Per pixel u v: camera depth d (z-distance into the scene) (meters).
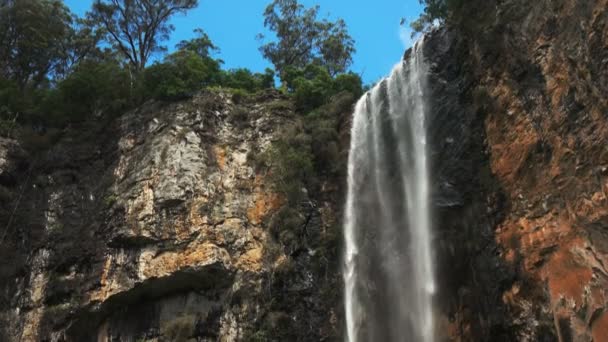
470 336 20.25
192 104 29.47
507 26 21.22
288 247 25.31
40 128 32.12
